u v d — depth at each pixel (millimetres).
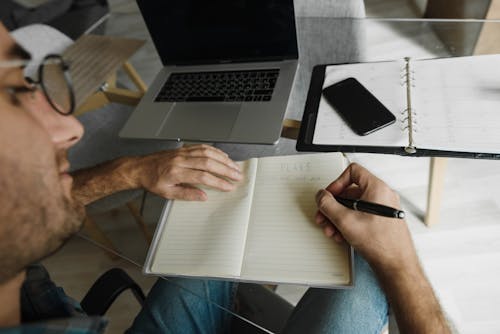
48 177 361
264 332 578
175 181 618
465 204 1042
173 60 867
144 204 733
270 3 703
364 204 485
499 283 977
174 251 552
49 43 969
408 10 1922
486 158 525
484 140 541
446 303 975
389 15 1925
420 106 609
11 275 363
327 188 547
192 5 743
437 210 1021
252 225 547
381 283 500
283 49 779
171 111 794
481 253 1011
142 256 667
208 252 535
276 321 568
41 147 348
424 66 674
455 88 619
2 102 313
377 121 606
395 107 623
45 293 556
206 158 622
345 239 502
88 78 900
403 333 469
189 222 580
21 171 323
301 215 541
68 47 985
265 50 789
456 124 569
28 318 541
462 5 1525
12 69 349
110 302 638
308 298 593
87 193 699
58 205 385
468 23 757
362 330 545
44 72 409
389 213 467
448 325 467
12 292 388
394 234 479
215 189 609
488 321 941
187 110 783
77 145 987
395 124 600
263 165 619
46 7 1711
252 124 719
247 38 773
